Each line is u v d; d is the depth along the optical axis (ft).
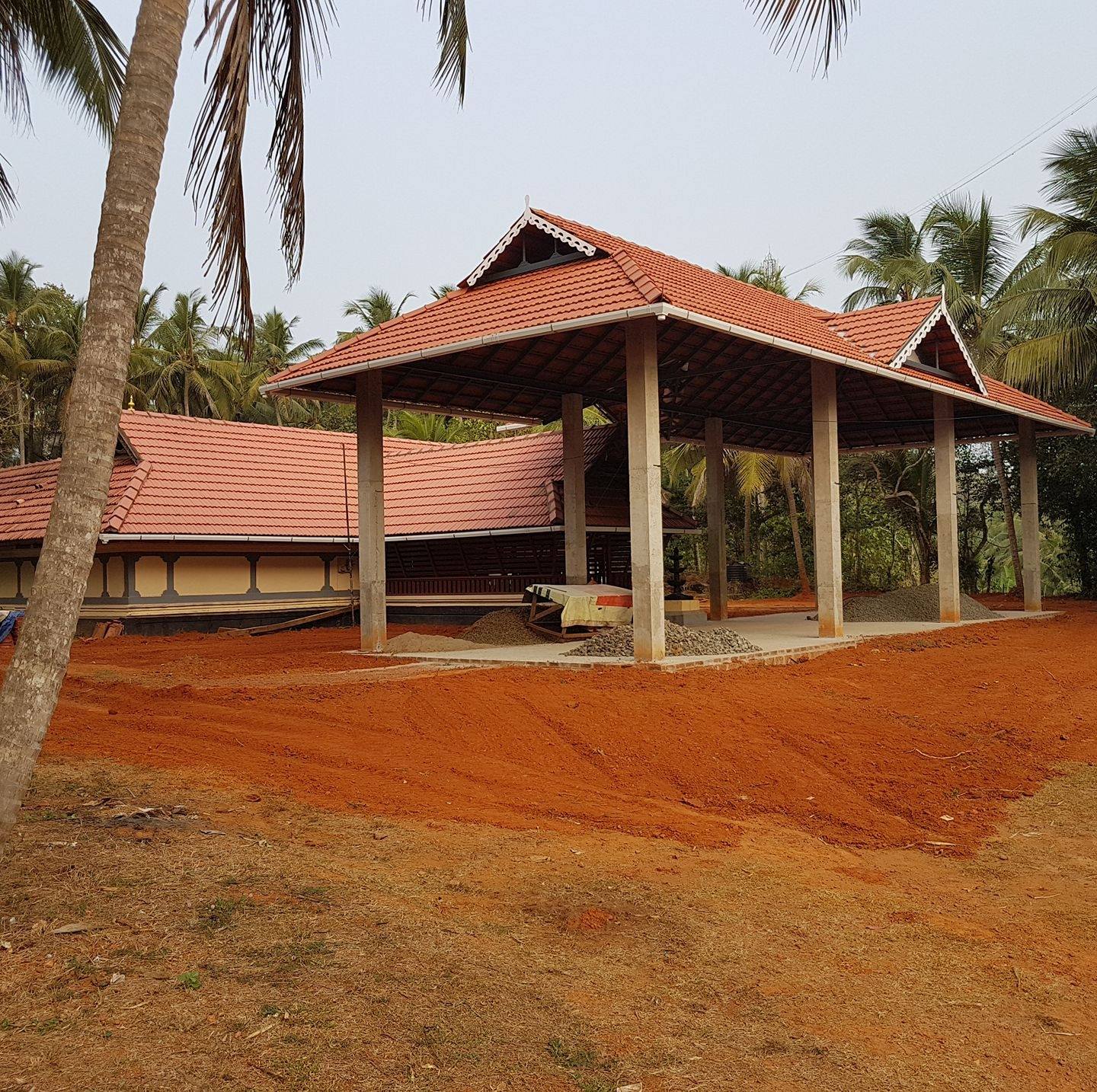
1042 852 20.72
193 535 67.67
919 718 32.19
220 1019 11.22
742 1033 11.74
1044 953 14.98
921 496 106.11
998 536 146.51
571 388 56.29
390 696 32.86
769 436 78.95
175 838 18.47
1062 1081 11.03
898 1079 10.84
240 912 14.65
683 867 18.65
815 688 36.14
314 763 25.81
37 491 78.64
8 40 37.27
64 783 22.82
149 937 13.56
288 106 21.79
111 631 66.59
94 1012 11.28
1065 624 64.69
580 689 33.55
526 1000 12.21
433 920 14.79
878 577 118.62
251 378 158.61
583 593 50.49
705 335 50.03
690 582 119.55
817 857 20.16
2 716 13.10
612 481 71.51
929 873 19.42
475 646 51.37
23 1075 9.87
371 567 48.60
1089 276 77.05
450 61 25.08
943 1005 12.90
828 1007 12.64
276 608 75.46
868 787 25.68
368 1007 11.69
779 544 126.72
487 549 73.31
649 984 13.03
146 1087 9.75
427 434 129.70
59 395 135.95
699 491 117.60
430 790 23.68
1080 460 86.58
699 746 28.07
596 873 17.80
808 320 53.72
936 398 61.72
